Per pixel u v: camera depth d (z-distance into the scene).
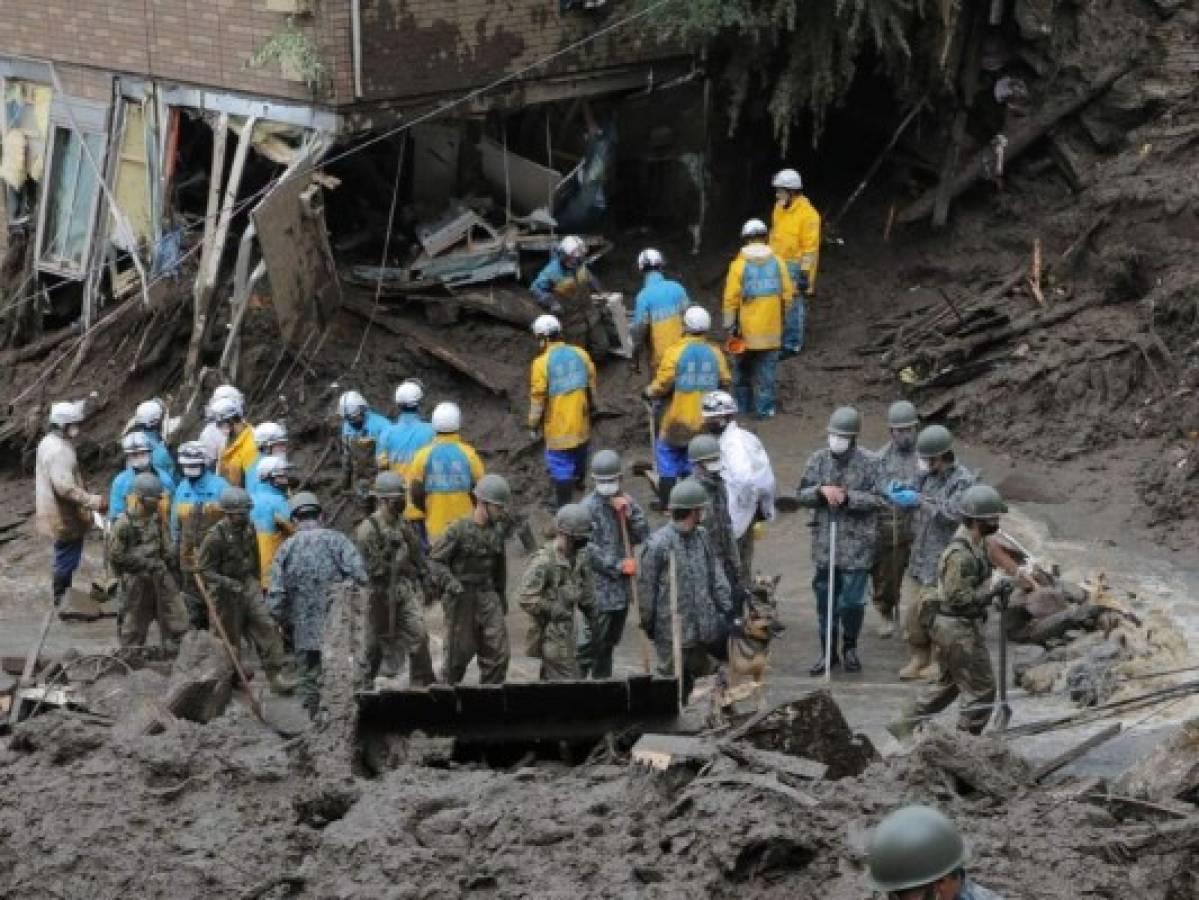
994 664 24.69
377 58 33.59
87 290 36.62
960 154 35.69
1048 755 20.33
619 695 19.95
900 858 12.62
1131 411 31.17
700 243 36.91
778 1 33.12
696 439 24.59
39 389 35.81
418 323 34.81
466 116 34.50
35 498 33.69
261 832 18.30
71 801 19.02
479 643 24.34
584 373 30.31
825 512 25.41
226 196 34.12
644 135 36.78
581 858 17.05
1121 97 34.91
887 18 33.47
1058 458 30.81
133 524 26.17
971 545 21.56
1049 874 16.34
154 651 24.66
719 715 20.23
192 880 17.67
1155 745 20.33
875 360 33.72
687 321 29.58
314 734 19.56
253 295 34.88
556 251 33.81
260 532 26.70
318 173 33.59
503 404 33.62
